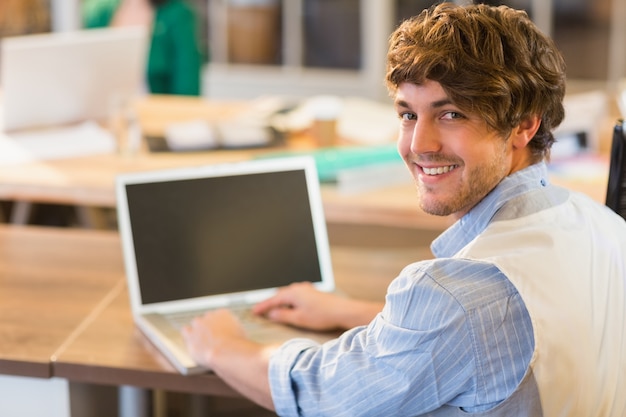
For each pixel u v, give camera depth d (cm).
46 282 250
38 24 718
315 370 165
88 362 204
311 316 216
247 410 279
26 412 216
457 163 150
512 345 144
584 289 149
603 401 152
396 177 347
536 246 150
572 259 150
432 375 146
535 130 154
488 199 156
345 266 262
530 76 147
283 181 234
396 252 276
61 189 345
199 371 198
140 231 225
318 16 711
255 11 720
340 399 159
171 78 500
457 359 144
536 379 143
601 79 670
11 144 393
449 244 162
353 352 159
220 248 229
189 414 273
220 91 737
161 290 224
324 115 381
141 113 438
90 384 220
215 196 229
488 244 151
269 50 725
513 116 147
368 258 270
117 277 255
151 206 226
